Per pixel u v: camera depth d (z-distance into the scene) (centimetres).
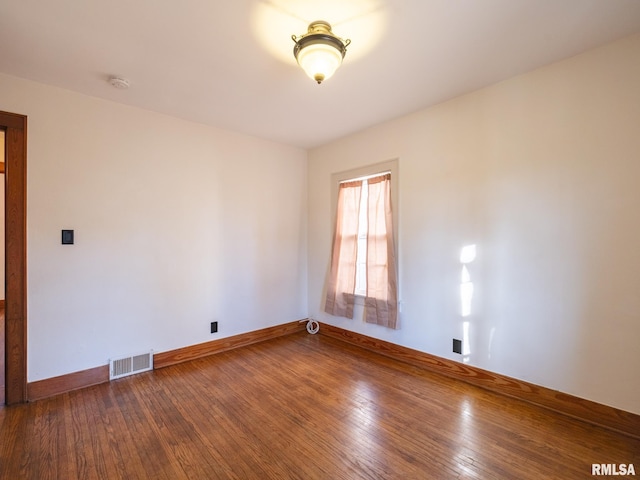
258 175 369
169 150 300
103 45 193
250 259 362
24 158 231
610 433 195
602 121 200
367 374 280
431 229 288
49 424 203
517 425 204
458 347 271
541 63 218
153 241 291
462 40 190
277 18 170
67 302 248
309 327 407
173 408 223
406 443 186
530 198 230
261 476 160
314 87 248
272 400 234
